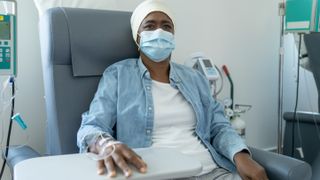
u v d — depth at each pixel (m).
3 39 1.27
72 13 1.45
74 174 0.83
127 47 1.59
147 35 1.51
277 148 2.60
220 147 1.46
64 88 1.41
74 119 1.41
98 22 1.51
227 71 2.44
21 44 1.73
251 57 2.63
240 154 1.34
